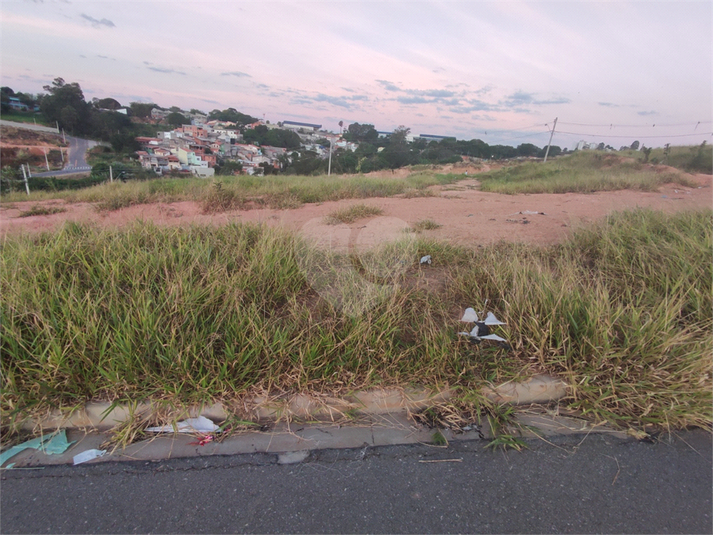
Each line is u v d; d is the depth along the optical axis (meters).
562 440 2.20
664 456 2.10
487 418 2.35
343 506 1.80
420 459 2.07
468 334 2.81
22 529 1.68
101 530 1.68
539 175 21.72
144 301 2.75
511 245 4.67
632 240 4.27
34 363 2.35
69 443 2.16
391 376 2.47
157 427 2.26
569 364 2.54
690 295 3.09
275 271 3.48
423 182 15.91
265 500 1.83
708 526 1.71
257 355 2.48
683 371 2.40
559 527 1.70
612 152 25.80
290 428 2.29
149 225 4.57
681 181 14.15
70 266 3.48
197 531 1.67
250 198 8.92
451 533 1.67
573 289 3.07
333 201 9.56
